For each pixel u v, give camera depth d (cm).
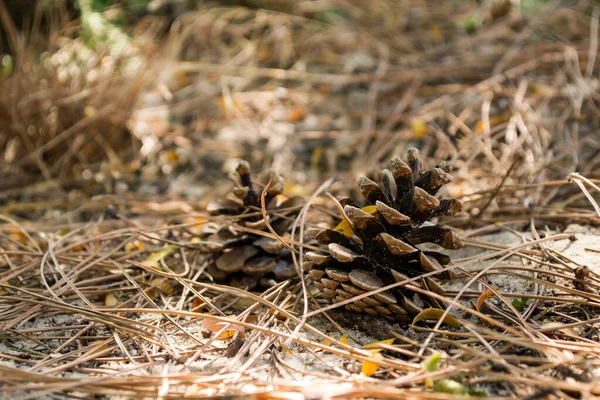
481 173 77
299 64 104
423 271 61
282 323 61
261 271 64
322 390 55
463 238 68
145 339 60
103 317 60
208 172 85
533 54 95
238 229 65
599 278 62
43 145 85
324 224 71
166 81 99
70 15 105
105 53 87
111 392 55
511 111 84
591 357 57
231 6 122
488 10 112
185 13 116
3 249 70
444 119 86
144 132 88
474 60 98
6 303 63
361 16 119
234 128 91
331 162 84
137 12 113
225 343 60
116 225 73
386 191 61
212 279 66
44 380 56
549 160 77
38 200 81
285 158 85
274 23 115
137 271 67
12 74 87
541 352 57
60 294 62
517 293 63
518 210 71
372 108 90
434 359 56
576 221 69
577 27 105
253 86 102
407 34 113
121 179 83
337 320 62
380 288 59
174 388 57
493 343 59
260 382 56
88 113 84
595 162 77
